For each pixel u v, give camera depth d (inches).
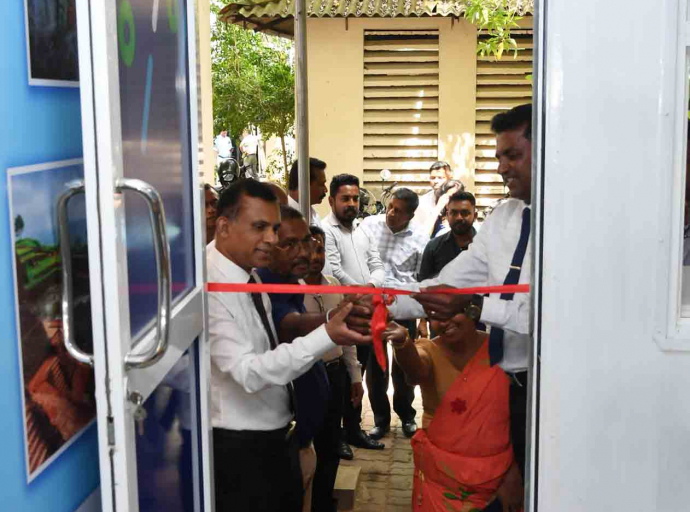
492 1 287.4
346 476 166.1
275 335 108.9
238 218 103.3
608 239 77.3
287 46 539.5
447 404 108.6
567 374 78.8
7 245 58.6
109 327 61.2
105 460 62.3
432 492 110.9
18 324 60.0
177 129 84.0
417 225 225.9
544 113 77.5
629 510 79.4
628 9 75.5
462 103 342.6
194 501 88.4
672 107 75.2
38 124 63.9
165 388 77.8
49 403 65.0
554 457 79.7
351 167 350.9
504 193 347.9
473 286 124.2
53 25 67.0
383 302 102.3
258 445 103.0
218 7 502.3
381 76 344.5
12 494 59.1
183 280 84.4
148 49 73.9
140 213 71.2
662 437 78.3
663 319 76.6
